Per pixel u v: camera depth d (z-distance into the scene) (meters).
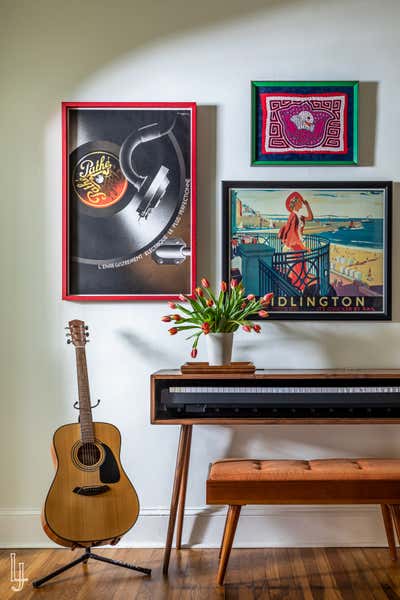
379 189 3.08
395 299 3.10
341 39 3.11
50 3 3.12
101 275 3.09
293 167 3.11
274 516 3.04
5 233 3.11
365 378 2.65
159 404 2.69
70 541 2.54
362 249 3.08
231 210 3.09
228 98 3.11
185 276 3.09
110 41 3.12
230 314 2.83
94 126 3.09
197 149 3.11
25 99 3.12
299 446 3.08
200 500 3.07
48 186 3.12
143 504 3.08
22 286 3.11
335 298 3.08
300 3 3.11
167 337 3.10
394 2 3.11
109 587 2.55
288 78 3.11
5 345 3.10
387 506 2.82
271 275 3.09
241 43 3.12
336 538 3.04
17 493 3.08
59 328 3.11
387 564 2.78
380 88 3.10
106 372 3.10
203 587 2.55
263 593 2.48
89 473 2.64
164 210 3.09
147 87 3.11
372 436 3.07
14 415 3.09
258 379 2.66
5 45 3.12
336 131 3.09
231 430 3.08
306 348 3.09
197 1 3.12
